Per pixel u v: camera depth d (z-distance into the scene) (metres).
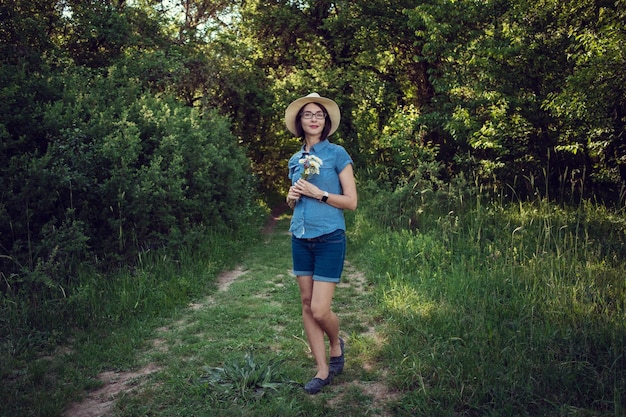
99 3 11.96
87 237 5.72
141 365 3.96
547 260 5.49
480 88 11.05
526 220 7.83
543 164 10.90
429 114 12.50
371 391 3.39
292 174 3.55
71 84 7.80
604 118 8.66
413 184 9.78
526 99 10.43
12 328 4.43
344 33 16.08
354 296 5.75
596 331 3.74
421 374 3.45
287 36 17.50
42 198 5.87
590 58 8.23
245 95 17.03
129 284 5.55
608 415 2.86
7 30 8.93
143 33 13.60
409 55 14.97
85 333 4.55
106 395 3.49
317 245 3.34
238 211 10.09
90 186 6.21
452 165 13.18
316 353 3.49
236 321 4.97
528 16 10.19
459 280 5.21
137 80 10.44
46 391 3.50
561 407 2.94
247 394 3.32
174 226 7.30
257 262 7.86
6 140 6.20
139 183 6.82
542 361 3.47
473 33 11.53
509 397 3.05
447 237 7.06
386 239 7.54
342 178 3.41
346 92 15.84
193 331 4.71
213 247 7.78
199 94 15.28
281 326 4.85
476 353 3.63
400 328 4.37
